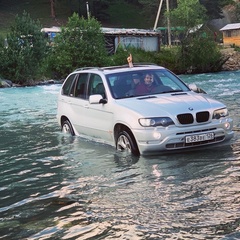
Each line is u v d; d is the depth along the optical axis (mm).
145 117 8109
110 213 5484
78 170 7789
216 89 25484
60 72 44500
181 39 55688
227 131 8578
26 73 40844
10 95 29375
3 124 14914
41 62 43344
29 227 5230
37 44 42875
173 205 5586
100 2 88688
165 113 8156
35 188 6895
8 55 40875
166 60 51469
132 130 8250
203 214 5203
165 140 8016
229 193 5906
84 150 9398
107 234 4844
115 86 9344
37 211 5793
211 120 8383
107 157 8523
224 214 5160
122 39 54688
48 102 22953
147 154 8250
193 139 8172
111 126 8961
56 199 6242
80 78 10672
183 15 55969
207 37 53625
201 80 36188
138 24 93000
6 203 6238
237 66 54594
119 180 6918
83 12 87875
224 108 8648
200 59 51031
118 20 93562
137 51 52125
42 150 9844
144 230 4863
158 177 6902
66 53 44062
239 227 4742
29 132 12703
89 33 45094
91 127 9812
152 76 9680
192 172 7043
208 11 92500
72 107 10719
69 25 45125
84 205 5871
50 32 54562
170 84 9641
